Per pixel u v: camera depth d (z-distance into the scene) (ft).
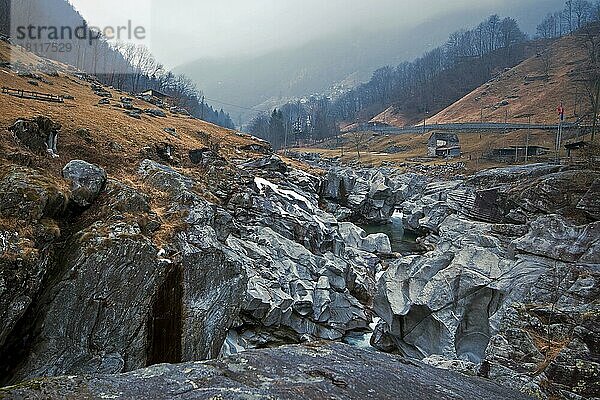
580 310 71.92
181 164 193.26
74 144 149.48
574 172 149.89
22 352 69.56
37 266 69.92
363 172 391.45
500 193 170.09
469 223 177.06
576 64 596.70
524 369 64.18
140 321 80.94
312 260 148.25
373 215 307.37
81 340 74.38
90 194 91.76
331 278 145.69
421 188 314.35
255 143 326.85
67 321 73.20
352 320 136.56
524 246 113.19
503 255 117.70
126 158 158.40
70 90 285.02
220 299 95.45
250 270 127.95
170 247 88.89
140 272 81.15
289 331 127.34
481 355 96.99
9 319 64.80
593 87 421.59
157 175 128.16
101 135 173.37
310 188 250.37
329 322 133.90
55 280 74.02
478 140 475.31
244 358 33.06
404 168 411.95
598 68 491.72
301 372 31.07
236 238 141.90
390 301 110.22
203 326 91.91
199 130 300.20
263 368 31.35
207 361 32.07
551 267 97.91
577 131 379.35
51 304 72.33
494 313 92.32
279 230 164.66
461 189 217.77
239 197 170.09
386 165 442.09
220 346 96.68
